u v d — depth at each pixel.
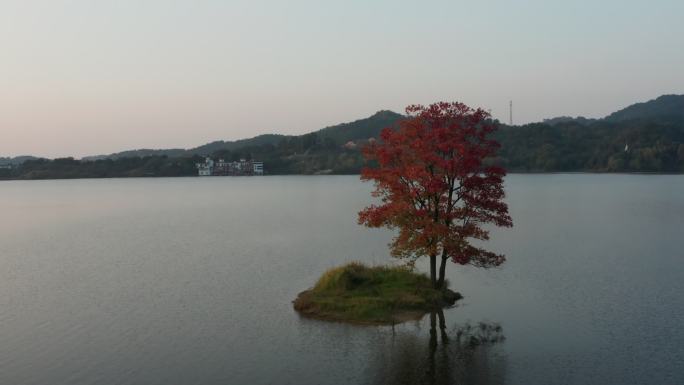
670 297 39.56
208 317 36.12
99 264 55.88
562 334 31.86
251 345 30.70
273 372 26.94
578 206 113.50
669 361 27.53
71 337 32.22
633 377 25.77
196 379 26.11
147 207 138.25
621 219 89.25
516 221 88.75
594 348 29.50
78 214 119.88
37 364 28.03
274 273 50.53
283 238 74.62
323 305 37.28
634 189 165.75
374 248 64.69
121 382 25.75
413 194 36.12
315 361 28.34
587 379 25.66
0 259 59.28
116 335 32.53
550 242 66.12
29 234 82.94
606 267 50.56
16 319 35.91
